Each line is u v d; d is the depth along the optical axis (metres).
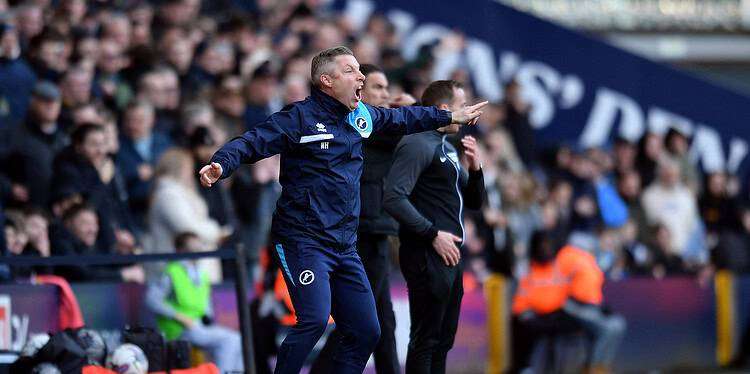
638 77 58.38
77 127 33.09
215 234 35.03
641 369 45.47
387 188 24.58
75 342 26.19
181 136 38.31
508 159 50.50
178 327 31.27
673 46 71.25
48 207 33.06
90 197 32.84
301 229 22.00
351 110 22.30
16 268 30.27
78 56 39.62
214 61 43.94
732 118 59.38
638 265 48.56
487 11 56.38
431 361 25.34
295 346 21.75
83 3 43.25
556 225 46.97
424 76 39.31
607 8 70.81
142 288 30.97
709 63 72.06
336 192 22.09
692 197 54.16
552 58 57.28
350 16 55.19
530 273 42.38
